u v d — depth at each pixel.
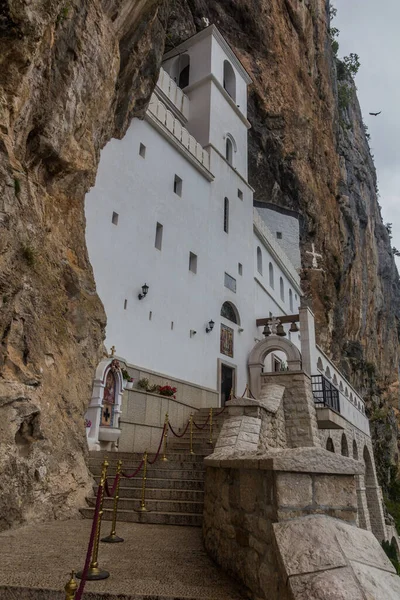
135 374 12.57
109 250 12.43
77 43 8.40
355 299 41.09
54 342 7.76
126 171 13.67
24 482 6.07
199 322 16.56
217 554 4.27
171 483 7.57
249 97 29.44
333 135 37.81
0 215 6.34
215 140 20.41
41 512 6.28
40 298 7.48
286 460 2.89
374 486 24.67
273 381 14.06
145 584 3.54
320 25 37.88
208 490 5.20
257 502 3.28
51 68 7.76
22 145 7.42
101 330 9.80
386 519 26.80
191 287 16.38
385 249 59.41
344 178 41.22
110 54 9.74
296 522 2.72
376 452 38.94
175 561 4.32
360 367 39.88
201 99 21.02
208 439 12.02
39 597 3.31
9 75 6.53
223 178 20.41
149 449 11.79
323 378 15.47
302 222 32.75
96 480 8.02
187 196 17.11
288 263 29.19
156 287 14.26
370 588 2.23
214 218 19.00
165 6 12.95
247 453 3.87
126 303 12.79
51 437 6.96
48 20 6.81
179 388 14.57
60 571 3.84
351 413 21.56
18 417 6.20
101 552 4.62
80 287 9.07
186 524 6.42
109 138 11.38
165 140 16.17
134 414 11.63
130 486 7.77
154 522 6.55
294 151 31.31
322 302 33.84
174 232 15.77
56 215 8.80
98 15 9.23
